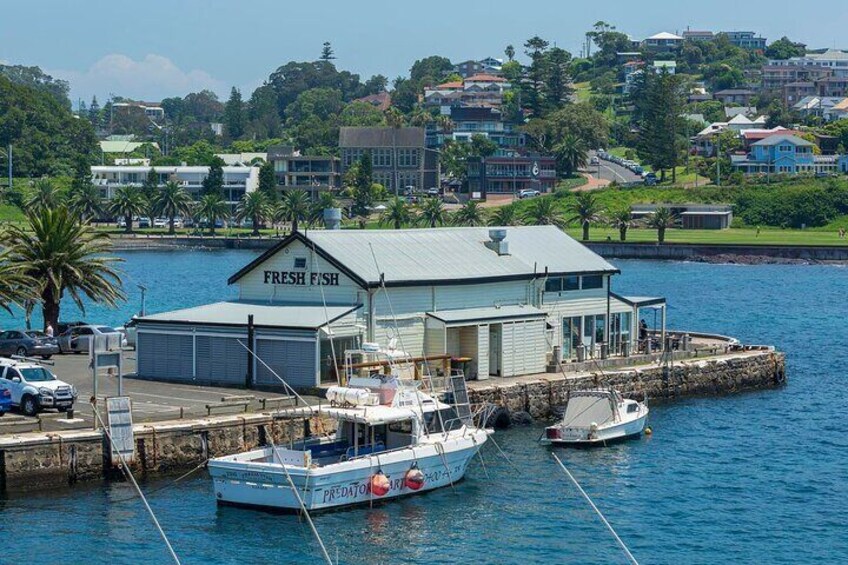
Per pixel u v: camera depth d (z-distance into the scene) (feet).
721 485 295.69
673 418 367.04
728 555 247.50
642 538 255.50
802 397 407.03
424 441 278.26
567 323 403.75
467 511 267.18
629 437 337.93
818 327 621.72
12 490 263.90
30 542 238.68
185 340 354.74
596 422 331.98
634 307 420.77
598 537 254.88
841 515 274.36
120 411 275.59
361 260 363.35
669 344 421.59
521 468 302.25
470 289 375.04
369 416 269.44
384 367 305.32
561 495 281.13
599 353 405.39
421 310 364.38
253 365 344.28
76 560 231.30
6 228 425.28
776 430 355.56
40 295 420.77
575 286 404.16
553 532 256.52
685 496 285.23
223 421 288.51
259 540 244.01
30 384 298.97
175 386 345.72
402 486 271.90
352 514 261.85
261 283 374.02
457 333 366.84
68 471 269.85
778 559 245.86
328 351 341.82
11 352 406.21
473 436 286.46
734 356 421.59
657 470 305.94
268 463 259.60
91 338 282.56
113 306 443.32
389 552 241.14
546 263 400.06
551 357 389.19
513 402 351.46
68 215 444.96
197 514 256.93
